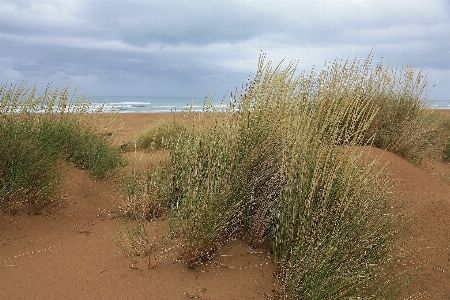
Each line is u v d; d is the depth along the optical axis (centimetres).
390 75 662
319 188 296
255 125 345
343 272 266
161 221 363
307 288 255
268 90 351
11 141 381
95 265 287
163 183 398
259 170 343
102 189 445
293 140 325
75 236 335
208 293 262
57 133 489
